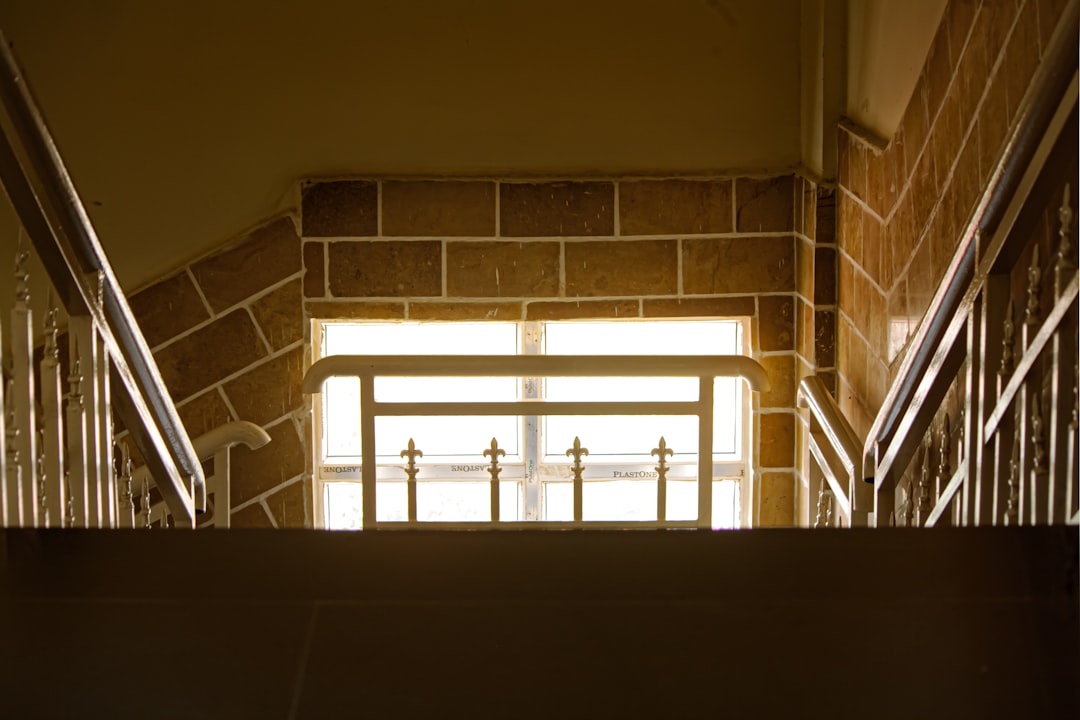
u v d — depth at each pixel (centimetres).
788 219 424
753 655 154
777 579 174
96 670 151
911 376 257
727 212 424
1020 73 228
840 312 395
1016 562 175
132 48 378
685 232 426
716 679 149
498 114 406
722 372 329
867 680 148
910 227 310
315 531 191
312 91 396
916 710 142
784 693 146
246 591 172
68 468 237
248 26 380
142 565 180
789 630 159
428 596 170
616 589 171
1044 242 216
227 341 426
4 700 146
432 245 424
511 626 162
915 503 279
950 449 265
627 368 329
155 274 420
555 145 415
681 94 403
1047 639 155
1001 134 239
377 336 445
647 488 455
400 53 390
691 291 430
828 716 141
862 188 361
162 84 386
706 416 332
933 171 289
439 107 403
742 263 428
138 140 395
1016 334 218
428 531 192
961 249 219
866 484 304
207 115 395
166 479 301
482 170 420
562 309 431
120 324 259
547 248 426
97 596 170
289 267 423
